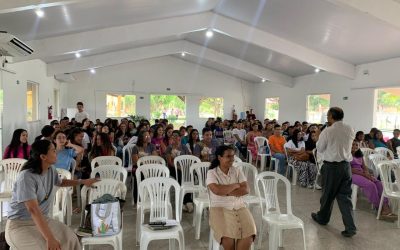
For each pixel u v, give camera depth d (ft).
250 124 30.99
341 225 12.66
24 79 22.09
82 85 41.27
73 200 15.24
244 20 23.40
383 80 23.50
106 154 15.46
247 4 20.22
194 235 11.57
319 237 11.46
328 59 25.67
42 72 27.76
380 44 20.52
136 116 41.78
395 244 10.94
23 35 18.37
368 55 23.17
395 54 21.79
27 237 7.00
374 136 20.93
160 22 23.08
